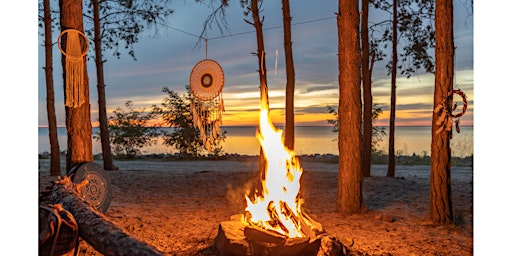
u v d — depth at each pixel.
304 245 4.15
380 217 6.59
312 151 28.39
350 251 4.58
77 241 4.09
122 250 3.73
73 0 5.89
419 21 11.61
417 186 9.84
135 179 10.74
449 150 6.22
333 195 8.80
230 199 8.24
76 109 6.04
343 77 6.94
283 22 10.27
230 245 4.14
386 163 17.20
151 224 5.94
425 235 5.63
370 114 11.32
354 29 6.86
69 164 6.04
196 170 13.42
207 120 7.34
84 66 6.06
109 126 20.11
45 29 10.91
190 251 4.65
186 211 7.03
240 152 28.25
